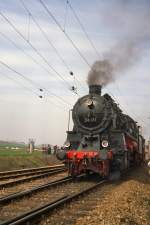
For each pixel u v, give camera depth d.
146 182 21.66
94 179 21.11
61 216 10.88
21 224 9.30
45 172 26.00
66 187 17.36
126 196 14.45
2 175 22.98
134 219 10.84
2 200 12.16
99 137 21.06
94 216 10.84
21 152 42.78
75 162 20.25
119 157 20.97
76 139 21.64
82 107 21.78
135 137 28.95
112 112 21.61
